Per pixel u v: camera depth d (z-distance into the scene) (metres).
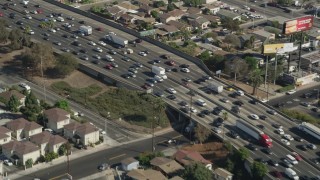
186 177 192.62
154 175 196.00
